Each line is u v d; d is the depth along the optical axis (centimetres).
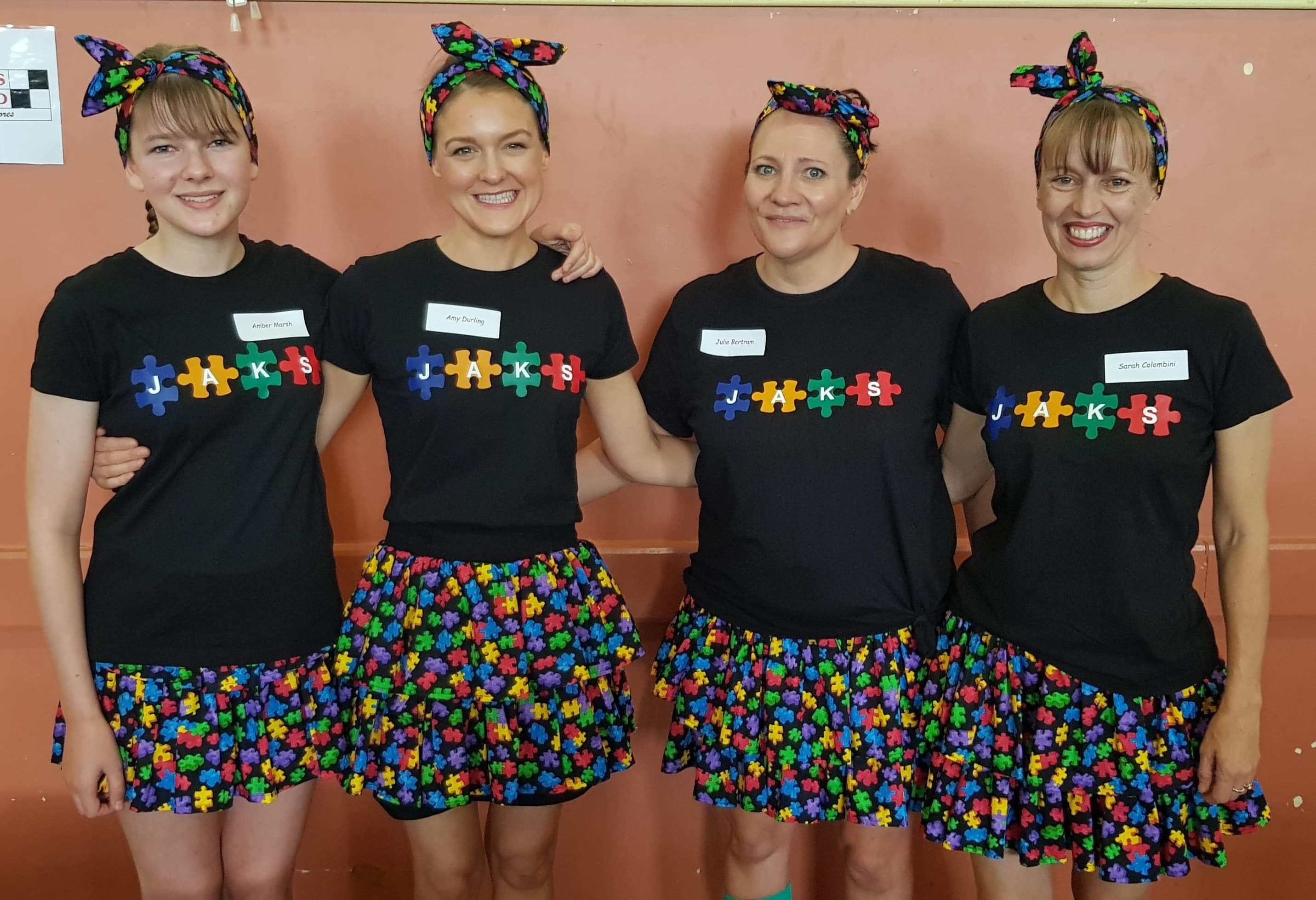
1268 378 120
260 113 154
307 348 129
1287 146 158
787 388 134
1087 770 126
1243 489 124
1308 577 166
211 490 123
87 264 157
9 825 173
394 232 159
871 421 133
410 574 131
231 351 123
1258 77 156
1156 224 161
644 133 158
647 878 183
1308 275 162
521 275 132
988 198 161
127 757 123
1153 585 124
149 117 115
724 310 140
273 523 125
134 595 123
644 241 162
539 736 134
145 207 156
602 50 155
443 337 128
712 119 157
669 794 181
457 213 130
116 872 176
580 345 133
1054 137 121
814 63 155
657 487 170
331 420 136
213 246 124
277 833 133
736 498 136
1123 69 156
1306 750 175
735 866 151
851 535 133
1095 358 125
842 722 133
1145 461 122
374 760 130
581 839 182
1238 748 123
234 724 125
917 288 138
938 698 136
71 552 122
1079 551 126
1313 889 179
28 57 150
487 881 179
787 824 150
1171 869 124
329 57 153
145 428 120
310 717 130
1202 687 129
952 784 130
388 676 129
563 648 133
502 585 130
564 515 136
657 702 176
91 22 150
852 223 162
